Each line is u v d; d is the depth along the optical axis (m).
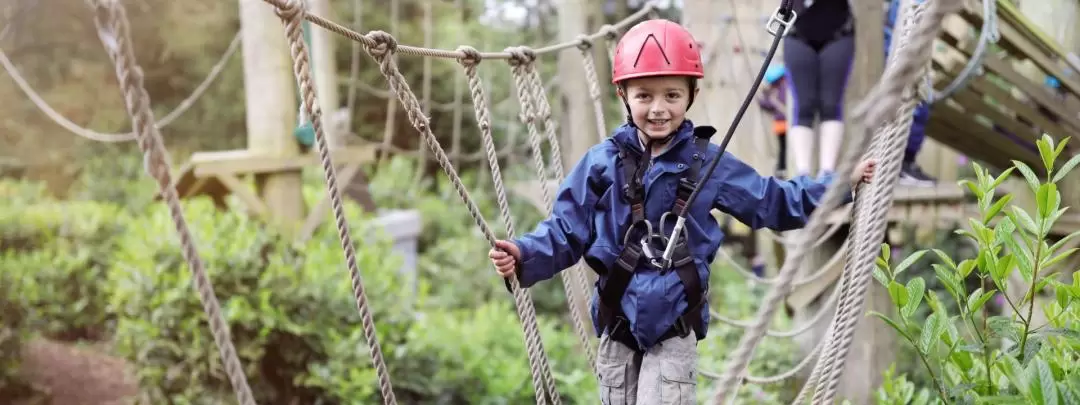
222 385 5.51
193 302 5.43
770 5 6.10
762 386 5.35
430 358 5.93
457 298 9.43
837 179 1.26
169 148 15.91
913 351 5.55
